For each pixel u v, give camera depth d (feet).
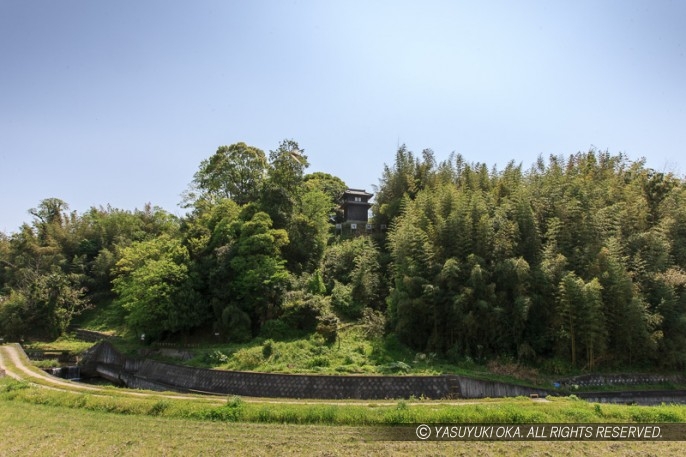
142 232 219.20
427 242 110.42
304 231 148.66
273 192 147.33
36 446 48.67
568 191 117.70
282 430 53.83
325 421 57.00
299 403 67.26
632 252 108.68
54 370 127.03
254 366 95.96
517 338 98.68
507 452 46.57
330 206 170.30
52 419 59.31
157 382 106.32
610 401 87.30
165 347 119.44
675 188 128.67
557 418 56.70
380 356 98.68
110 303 188.14
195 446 48.49
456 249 108.06
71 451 47.11
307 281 130.00
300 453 46.39
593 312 92.79
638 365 98.73
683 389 92.38
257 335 118.73
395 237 128.16
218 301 122.62
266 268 122.11
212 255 131.54
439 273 104.27
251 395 87.81
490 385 86.28
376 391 83.46
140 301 121.29
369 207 203.82
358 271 129.59
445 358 100.01
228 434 52.44
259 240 125.80
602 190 126.62
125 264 157.38
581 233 107.65
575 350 96.37
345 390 83.87
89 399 68.33
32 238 215.92
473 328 99.04
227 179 175.73
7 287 192.75
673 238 113.91
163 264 123.65
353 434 52.29
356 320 120.78
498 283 102.32
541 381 89.56
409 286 104.88
